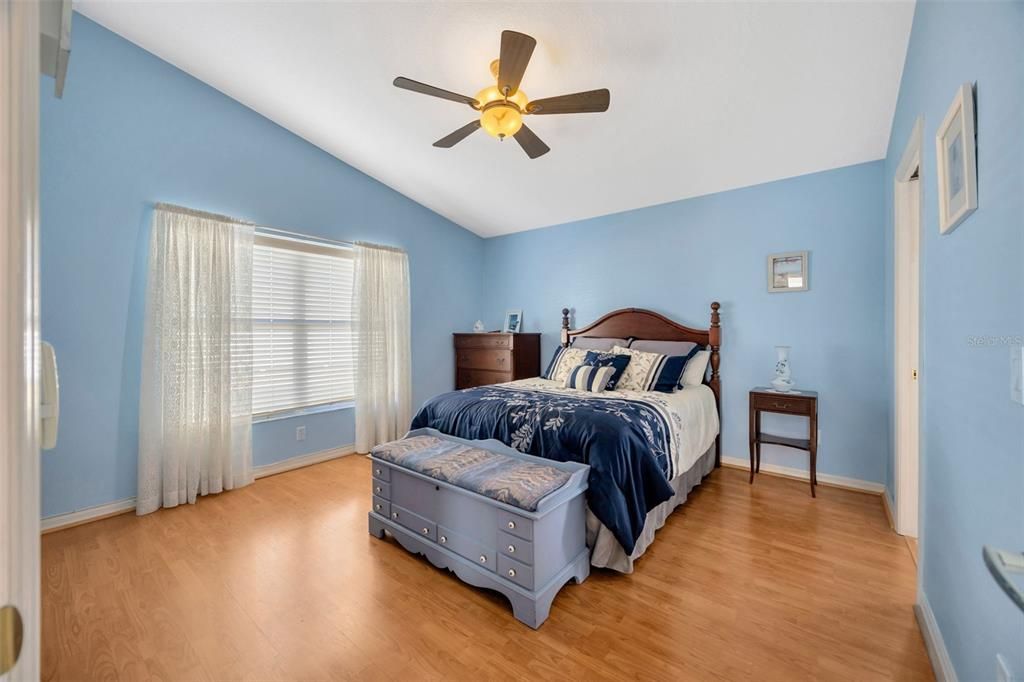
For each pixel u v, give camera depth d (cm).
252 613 175
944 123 137
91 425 261
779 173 323
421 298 462
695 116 272
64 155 251
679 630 164
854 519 257
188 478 289
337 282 395
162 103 286
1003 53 98
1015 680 95
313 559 218
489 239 531
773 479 328
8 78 42
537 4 208
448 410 276
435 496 209
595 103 211
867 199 297
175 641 159
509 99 211
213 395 301
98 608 178
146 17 253
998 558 61
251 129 330
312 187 368
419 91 211
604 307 430
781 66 226
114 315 269
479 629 166
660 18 206
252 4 237
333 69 277
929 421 162
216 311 301
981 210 112
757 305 341
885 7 188
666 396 296
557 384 360
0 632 41
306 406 373
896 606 176
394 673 145
